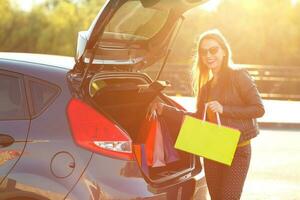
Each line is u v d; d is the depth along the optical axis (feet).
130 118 16.48
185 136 14.83
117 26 15.03
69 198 13.39
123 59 15.90
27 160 13.70
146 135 15.78
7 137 13.91
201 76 15.61
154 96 16.40
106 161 13.53
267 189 25.52
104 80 16.53
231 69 15.12
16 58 15.02
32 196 13.60
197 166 16.52
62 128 13.75
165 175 15.16
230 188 15.25
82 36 14.53
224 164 15.42
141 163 14.11
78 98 13.94
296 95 77.10
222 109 14.69
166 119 16.63
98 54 15.17
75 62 14.85
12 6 121.60
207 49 15.14
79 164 13.48
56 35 121.08
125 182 13.58
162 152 15.83
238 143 15.03
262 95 76.48
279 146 37.01
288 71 85.56
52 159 13.60
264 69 85.51
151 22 15.81
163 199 14.19
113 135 13.69
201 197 15.94
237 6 144.97
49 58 15.89
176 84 78.33
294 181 27.09
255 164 30.96
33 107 14.12
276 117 48.88
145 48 16.24
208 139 14.65
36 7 122.11
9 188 13.70
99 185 13.41
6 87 14.47
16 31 120.78
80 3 123.75
